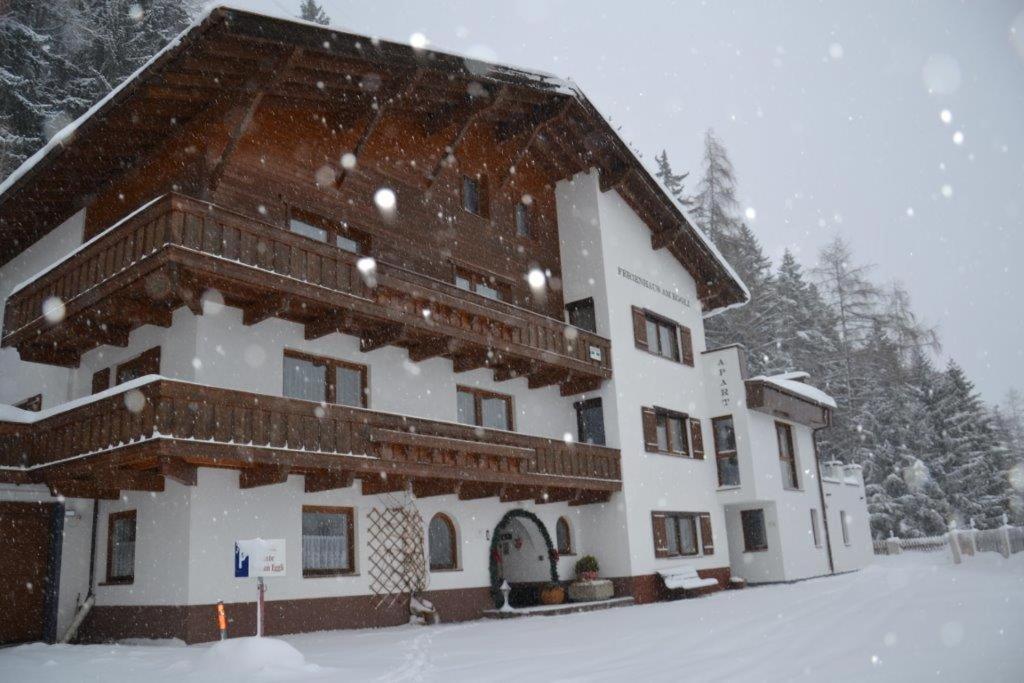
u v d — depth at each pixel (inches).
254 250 526.0
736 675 307.9
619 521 824.3
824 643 393.7
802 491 1105.4
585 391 849.5
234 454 487.8
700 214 1723.7
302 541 582.2
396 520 647.1
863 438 1824.6
